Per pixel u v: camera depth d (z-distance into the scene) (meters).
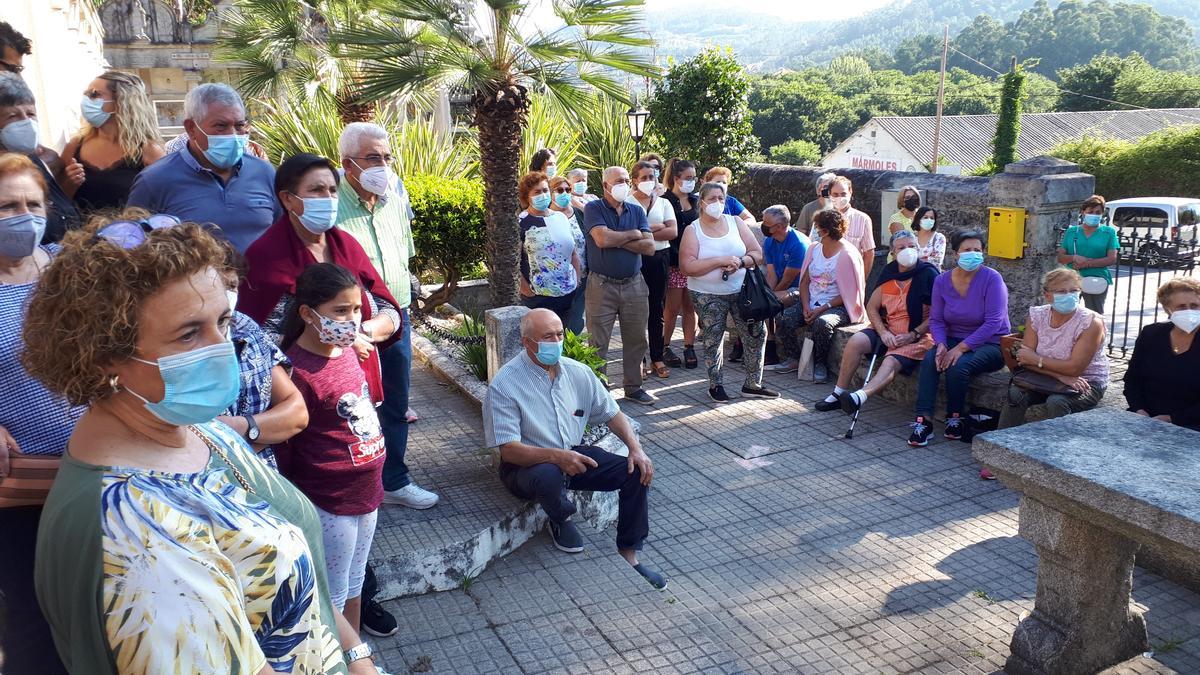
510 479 4.53
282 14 11.92
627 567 4.46
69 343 1.36
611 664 3.64
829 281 7.78
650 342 7.88
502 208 8.17
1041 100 106.25
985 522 5.25
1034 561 4.77
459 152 12.32
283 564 1.50
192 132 3.71
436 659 3.67
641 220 6.95
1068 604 3.60
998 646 3.99
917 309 6.93
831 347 7.76
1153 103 71.75
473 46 7.93
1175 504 2.97
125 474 1.39
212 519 1.42
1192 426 4.94
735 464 6.15
